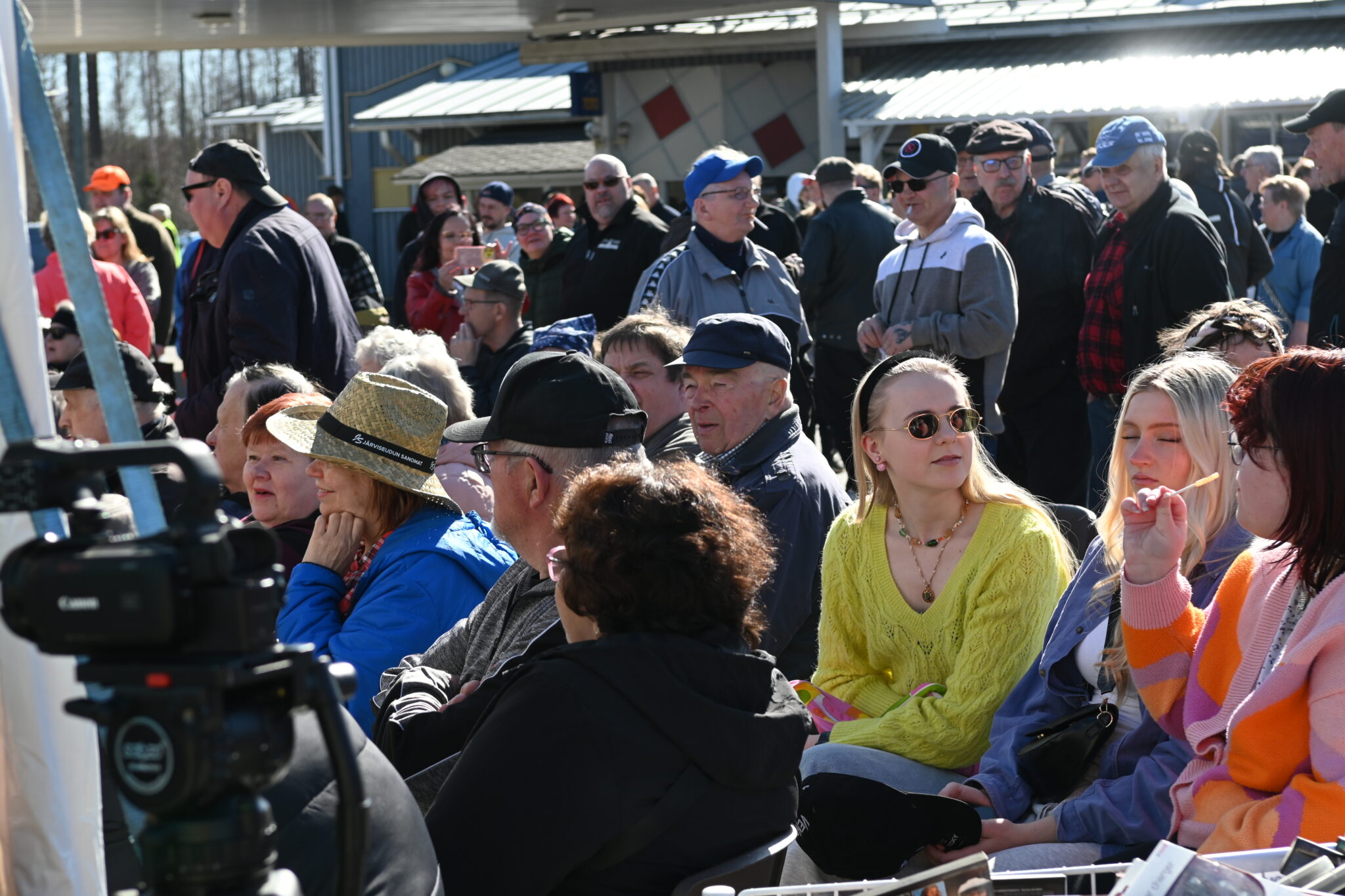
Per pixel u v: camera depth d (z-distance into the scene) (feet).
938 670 10.83
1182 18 54.29
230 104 198.08
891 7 55.26
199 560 3.63
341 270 35.14
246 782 3.72
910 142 19.67
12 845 5.49
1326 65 50.42
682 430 13.88
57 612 3.69
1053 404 21.57
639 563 7.04
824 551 11.59
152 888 3.73
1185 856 5.46
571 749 6.78
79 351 20.58
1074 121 53.01
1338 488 6.98
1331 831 6.91
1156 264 18.89
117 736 3.68
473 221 36.06
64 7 47.21
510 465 9.58
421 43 60.03
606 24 56.59
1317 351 7.27
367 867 5.60
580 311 28.09
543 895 6.80
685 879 6.82
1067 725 9.50
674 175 58.85
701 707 6.86
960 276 19.43
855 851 8.49
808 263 25.59
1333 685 7.02
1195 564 9.25
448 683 10.14
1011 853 8.65
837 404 26.27
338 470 11.48
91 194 38.14
